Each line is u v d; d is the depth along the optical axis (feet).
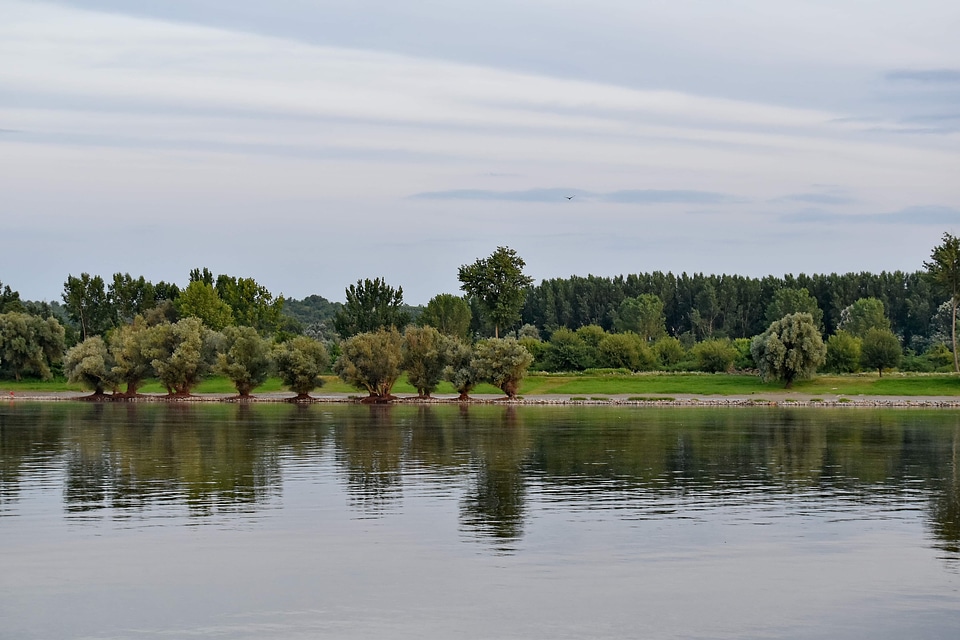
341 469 185.78
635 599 97.04
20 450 220.23
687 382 519.60
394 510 140.67
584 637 87.04
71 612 93.30
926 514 138.21
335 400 464.65
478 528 127.95
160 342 482.28
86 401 471.21
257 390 542.57
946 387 484.33
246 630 88.69
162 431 276.00
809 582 102.94
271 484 165.68
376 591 99.55
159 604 95.66
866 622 90.79
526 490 159.43
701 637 87.15
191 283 640.58
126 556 112.78
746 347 642.63
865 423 309.01
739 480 171.22
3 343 553.23
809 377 496.23
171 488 160.97
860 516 136.56
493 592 99.19
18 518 134.31
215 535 123.54
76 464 193.26
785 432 271.69
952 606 95.14
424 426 294.66
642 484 166.50
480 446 229.66
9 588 100.63
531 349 614.75
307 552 114.83
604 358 601.21
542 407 412.36
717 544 118.93
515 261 599.98
